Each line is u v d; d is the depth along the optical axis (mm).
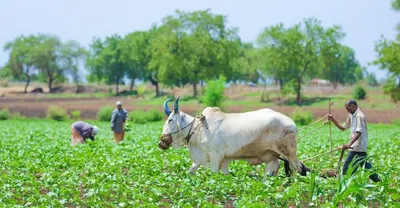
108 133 58219
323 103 131125
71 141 42188
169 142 26703
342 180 18750
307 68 141375
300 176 23688
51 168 28625
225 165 25922
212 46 153000
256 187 21844
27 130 64312
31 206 20812
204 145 25812
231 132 25156
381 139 47719
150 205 19703
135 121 86750
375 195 20000
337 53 146750
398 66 96812
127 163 29891
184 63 152500
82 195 22984
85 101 159250
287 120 24703
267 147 24734
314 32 138125
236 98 149625
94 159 30500
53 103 148000
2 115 99938
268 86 186875
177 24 153500
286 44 137125
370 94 139750
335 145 39625
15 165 29641
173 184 23859
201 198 20891
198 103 136000
